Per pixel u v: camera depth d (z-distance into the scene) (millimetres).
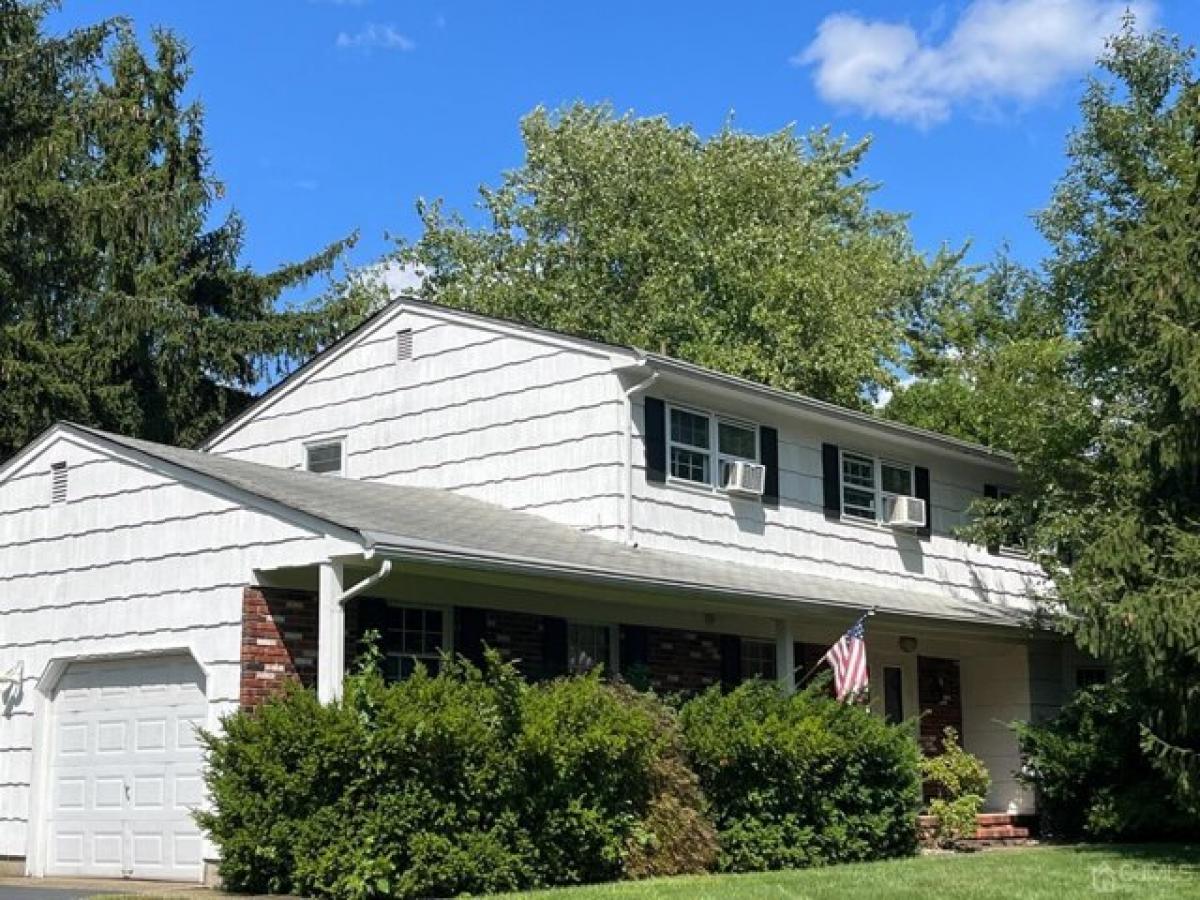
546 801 13391
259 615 14320
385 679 15031
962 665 24453
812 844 15867
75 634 15992
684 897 11742
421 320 20828
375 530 13320
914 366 40844
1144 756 19891
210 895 12617
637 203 36938
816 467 21234
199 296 33469
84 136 26812
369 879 12094
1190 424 15227
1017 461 22875
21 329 26891
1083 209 24766
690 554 18797
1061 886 13133
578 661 16734
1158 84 24312
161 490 15477
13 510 17031
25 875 15734
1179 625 14391
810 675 19953
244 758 12828
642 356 18188
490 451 19609
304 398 21969
